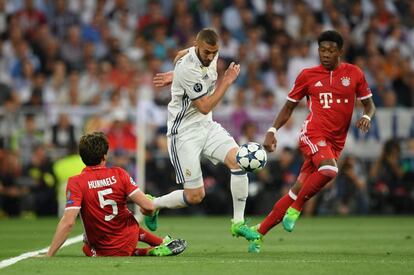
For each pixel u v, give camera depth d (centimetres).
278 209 2625
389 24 6562
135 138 5109
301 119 5250
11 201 5041
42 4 6362
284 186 5041
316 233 3697
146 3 6600
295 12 6500
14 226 4116
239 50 6038
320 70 2681
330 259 2320
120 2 6394
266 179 5044
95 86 5750
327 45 2636
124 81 5762
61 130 5128
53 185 5025
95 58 6084
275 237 3444
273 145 2708
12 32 6084
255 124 5122
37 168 5031
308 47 6150
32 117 5181
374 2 6694
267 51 6200
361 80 2684
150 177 5059
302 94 2703
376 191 5131
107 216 2381
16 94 5594
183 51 2695
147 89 5422
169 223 4416
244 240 3253
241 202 2625
